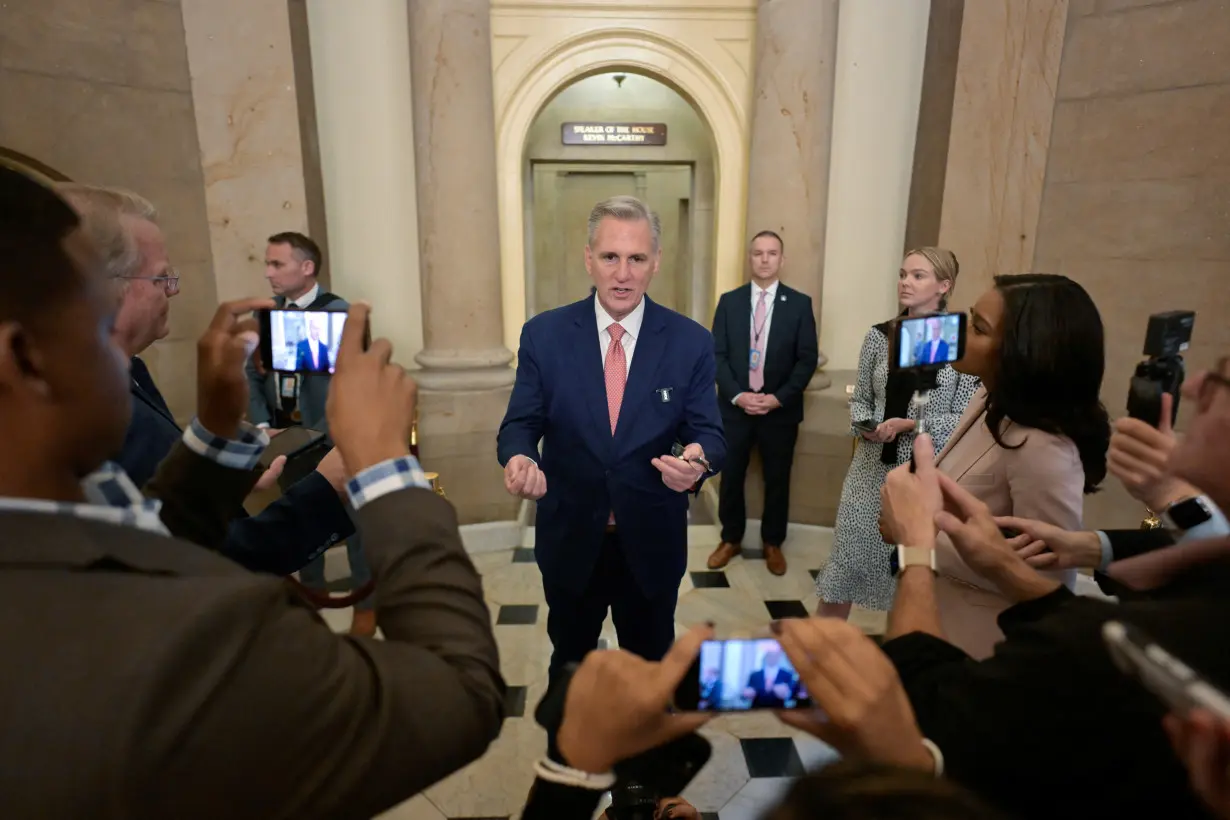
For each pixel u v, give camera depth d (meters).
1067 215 2.90
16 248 0.44
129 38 2.57
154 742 0.38
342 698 0.46
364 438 0.65
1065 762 0.59
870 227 3.67
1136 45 2.66
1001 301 1.28
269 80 2.88
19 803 0.36
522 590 3.15
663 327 1.84
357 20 3.34
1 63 2.28
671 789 0.82
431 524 0.63
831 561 2.49
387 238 3.57
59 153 2.43
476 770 2.04
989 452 1.33
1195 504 0.99
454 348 3.49
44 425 0.47
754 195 3.52
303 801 0.44
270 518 1.01
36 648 0.39
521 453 1.69
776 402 3.20
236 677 0.42
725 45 3.62
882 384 2.41
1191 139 2.58
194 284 2.86
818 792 0.41
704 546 3.66
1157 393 1.30
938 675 0.75
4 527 0.43
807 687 0.65
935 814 0.37
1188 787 0.53
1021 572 0.91
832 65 3.36
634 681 0.65
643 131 5.31
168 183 2.74
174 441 1.19
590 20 3.56
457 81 3.24
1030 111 2.92
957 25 3.09
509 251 3.80
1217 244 2.58
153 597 0.43
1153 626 0.54
